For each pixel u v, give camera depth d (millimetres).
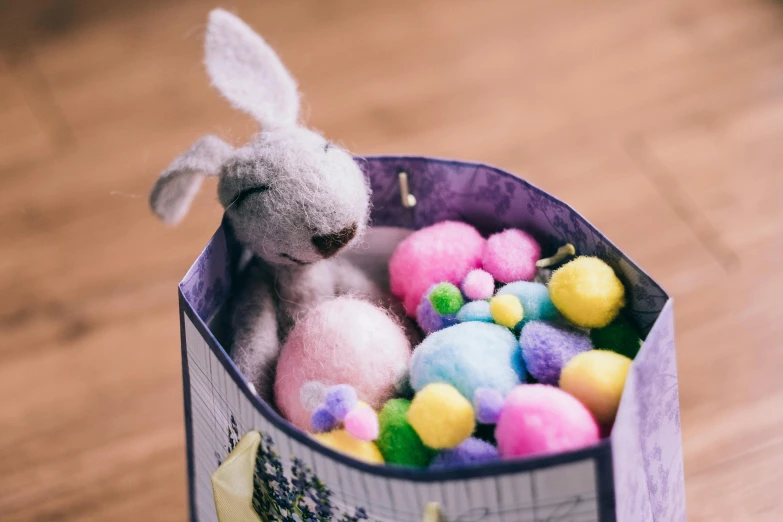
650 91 798
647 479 401
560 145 760
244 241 448
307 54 869
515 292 427
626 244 673
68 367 644
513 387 398
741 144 739
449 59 854
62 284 692
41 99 847
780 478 562
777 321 625
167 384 632
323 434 404
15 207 753
